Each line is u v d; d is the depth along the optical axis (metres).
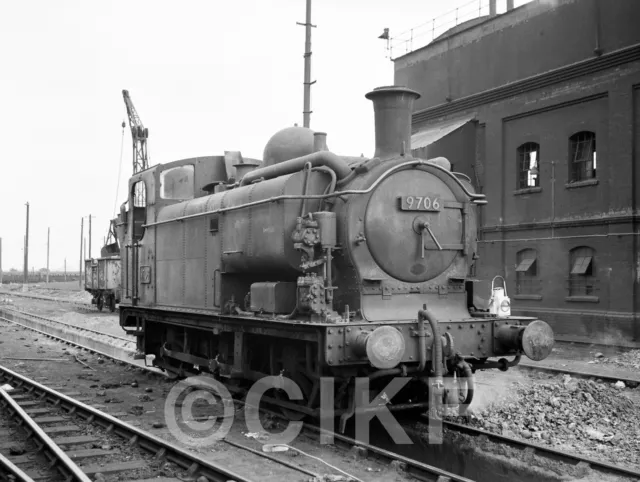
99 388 11.54
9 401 9.57
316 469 6.64
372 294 7.92
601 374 11.95
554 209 17.41
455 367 7.89
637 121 15.46
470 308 8.57
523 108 18.17
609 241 15.90
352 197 7.83
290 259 8.14
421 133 20.39
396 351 7.08
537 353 7.67
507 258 18.59
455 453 7.31
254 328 8.65
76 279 107.69
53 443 7.24
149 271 12.30
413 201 8.08
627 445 7.67
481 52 19.44
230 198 9.62
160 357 12.54
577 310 16.59
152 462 6.96
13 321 28.95
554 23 17.34
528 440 7.98
